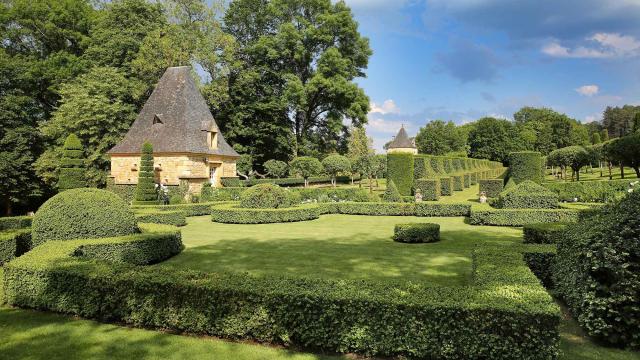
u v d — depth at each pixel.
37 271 6.78
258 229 17.41
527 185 18.92
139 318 6.00
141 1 36.00
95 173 32.12
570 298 6.41
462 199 29.75
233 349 5.27
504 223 17.73
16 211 32.78
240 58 43.62
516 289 5.34
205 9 37.78
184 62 35.81
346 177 48.91
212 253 12.09
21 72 32.53
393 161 30.69
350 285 5.57
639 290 5.07
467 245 13.27
